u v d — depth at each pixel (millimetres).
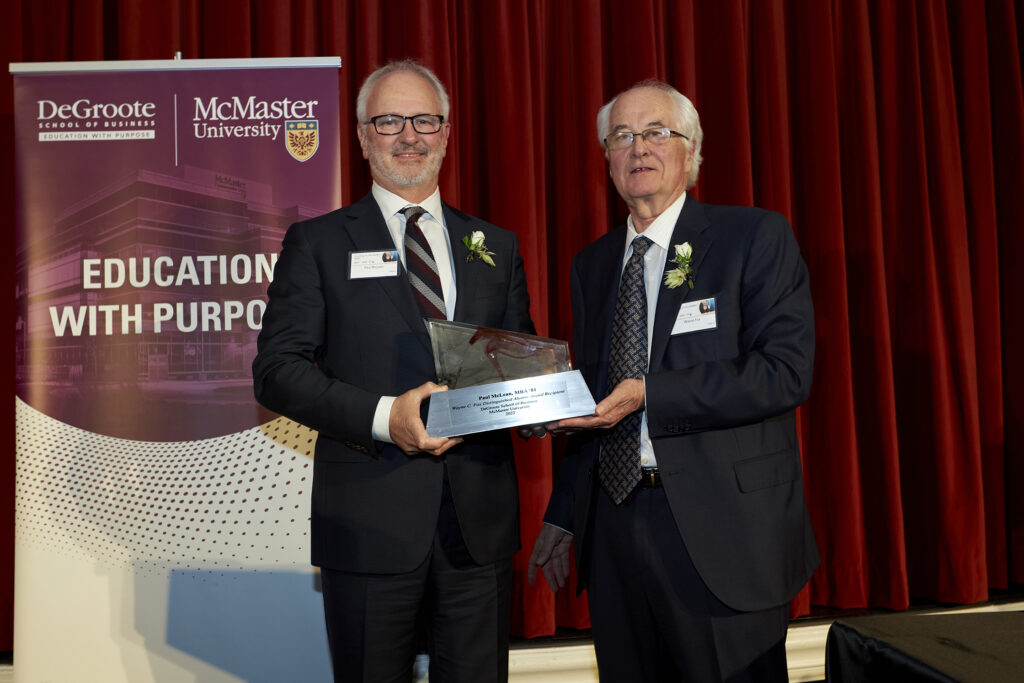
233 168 1947
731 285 1509
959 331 2760
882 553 2693
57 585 1891
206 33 2467
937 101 2811
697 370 1414
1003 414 2881
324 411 1373
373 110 1626
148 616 1898
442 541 1434
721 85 2691
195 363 1928
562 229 2623
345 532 1404
